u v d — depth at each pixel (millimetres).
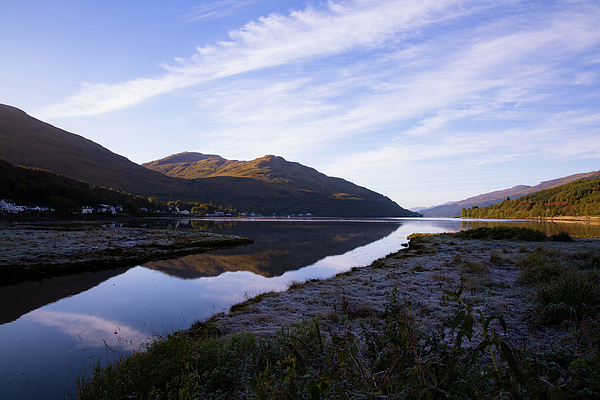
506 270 14039
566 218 134125
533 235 28031
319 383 2967
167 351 6086
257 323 9469
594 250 15664
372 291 12344
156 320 11594
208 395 4668
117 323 11305
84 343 9477
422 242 33688
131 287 17141
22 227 52438
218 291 16109
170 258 27969
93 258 24891
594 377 2791
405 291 11555
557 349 4621
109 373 5762
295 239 48344
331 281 15570
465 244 26203
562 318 6613
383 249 35188
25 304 13875
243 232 63250
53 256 23969
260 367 4879
